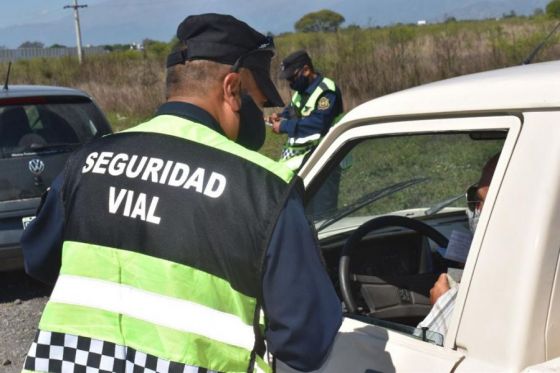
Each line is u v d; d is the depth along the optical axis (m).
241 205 1.54
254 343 1.57
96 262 1.65
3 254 5.53
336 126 2.20
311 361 1.56
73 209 1.70
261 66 1.77
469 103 1.81
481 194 2.20
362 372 1.95
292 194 1.57
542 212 1.60
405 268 2.71
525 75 1.80
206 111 1.71
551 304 1.60
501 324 1.63
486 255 1.68
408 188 2.48
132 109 16.89
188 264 1.56
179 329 1.55
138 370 1.57
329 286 1.56
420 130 1.96
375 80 13.22
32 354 1.67
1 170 5.55
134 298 1.60
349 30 15.33
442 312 2.04
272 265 1.52
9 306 5.72
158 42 31.67
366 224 2.57
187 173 1.60
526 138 1.67
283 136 10.79
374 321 2.11
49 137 5.80
